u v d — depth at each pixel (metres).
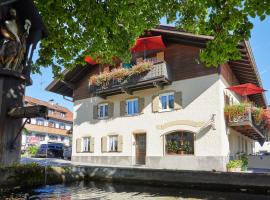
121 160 22.84
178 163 19.66
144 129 21.75
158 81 20.44
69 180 8.00
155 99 21.42
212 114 18.77
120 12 8.59
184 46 20.70
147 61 21.77
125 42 9.42
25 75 5.32
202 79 19.53
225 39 6.98
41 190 6.44
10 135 4.96
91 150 25.02
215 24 7.14
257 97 28.17
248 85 18.42
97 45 9.22
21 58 5.28
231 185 9.43
